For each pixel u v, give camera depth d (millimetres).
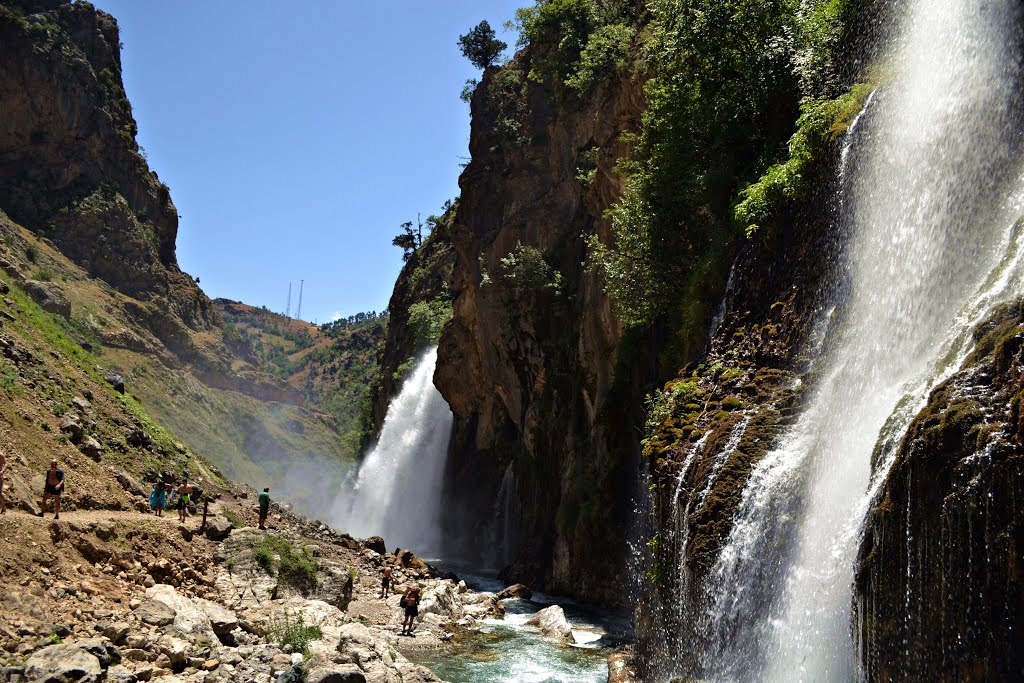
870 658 9594
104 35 147625
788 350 15703
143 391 116000
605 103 35062
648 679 15773
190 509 24562
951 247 11961
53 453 21344
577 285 38906
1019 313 9172
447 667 18891
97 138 137250
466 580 38281
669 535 15625
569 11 44938
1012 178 11078
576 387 35156
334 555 29609
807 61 18953
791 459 13117
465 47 77125
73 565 16016
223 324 172625
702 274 20375
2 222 114125
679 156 22594
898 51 15555
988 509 8180
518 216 48438
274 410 158500
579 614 26734
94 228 132250
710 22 21438
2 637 12078
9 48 124500
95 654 12133
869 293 13859
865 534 10078
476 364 54031
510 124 53469
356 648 16016
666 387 18531
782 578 11961
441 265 81750
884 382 12477
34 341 27812
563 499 32375
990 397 8891
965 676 8234
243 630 17016
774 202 17578
